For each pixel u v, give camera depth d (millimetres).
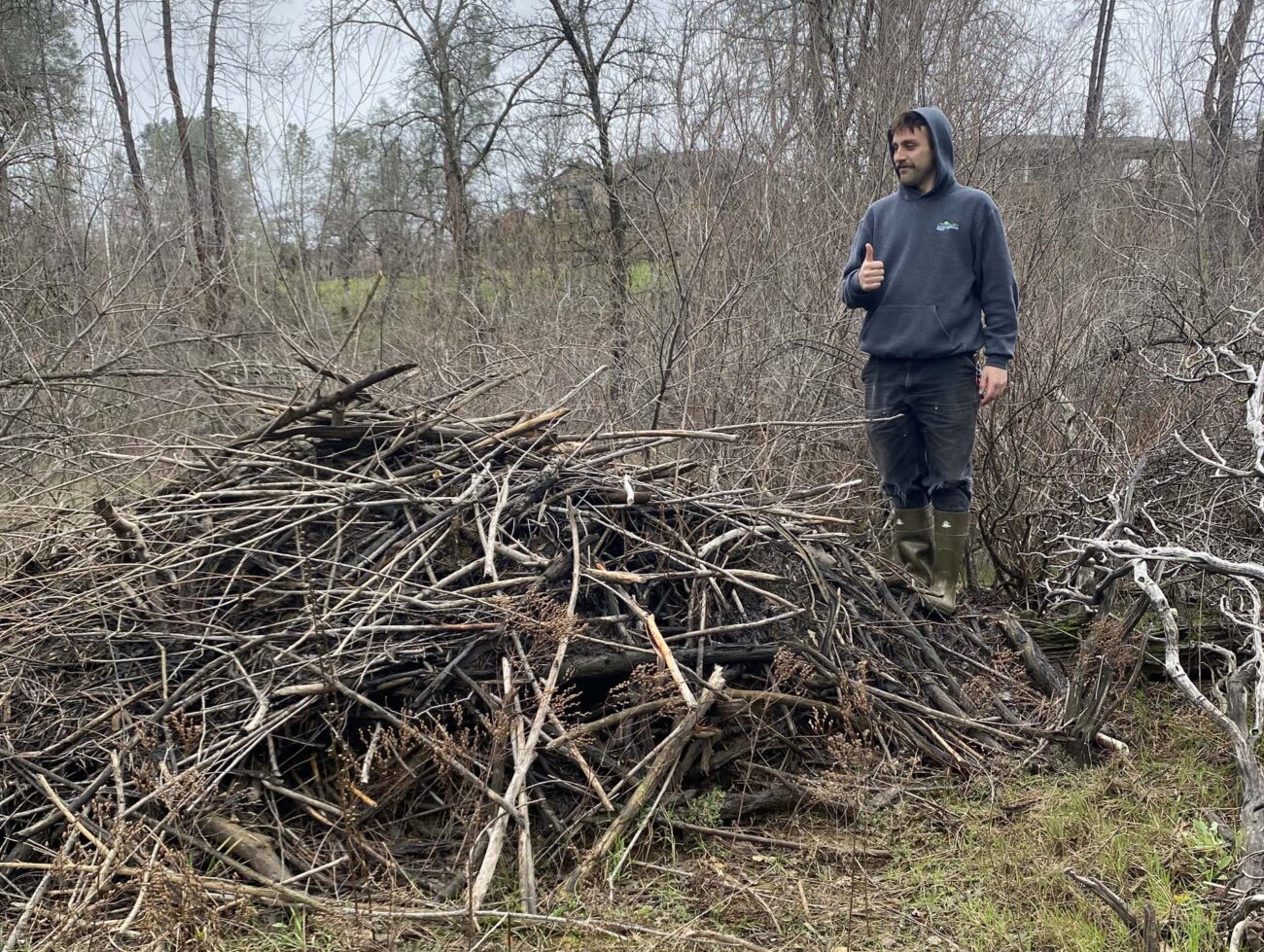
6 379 5797
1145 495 4715
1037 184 8031
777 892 2738
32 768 2861
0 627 3285
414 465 3871
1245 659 4000
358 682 3025
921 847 2973
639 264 9469
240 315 7766
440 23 12406
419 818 2994
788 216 7168
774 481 5699
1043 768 3398
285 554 3439
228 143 8453
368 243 10312
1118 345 5734
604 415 6180
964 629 4125
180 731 2711
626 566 3713
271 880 2623
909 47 8164
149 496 3859
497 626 3166
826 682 3490
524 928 2514
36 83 10320
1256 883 2520
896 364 4199
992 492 4871
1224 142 9000
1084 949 2389
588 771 2936
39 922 2518
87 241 8023
